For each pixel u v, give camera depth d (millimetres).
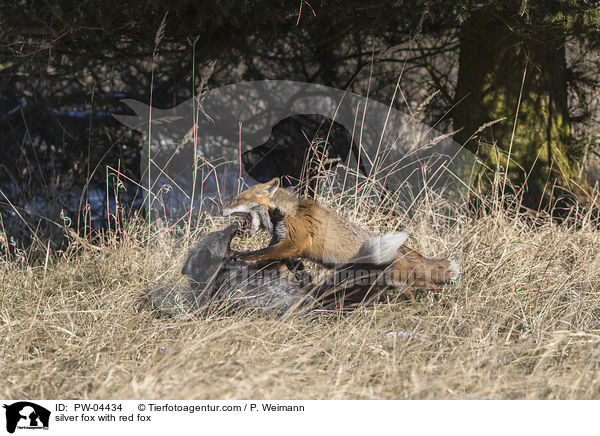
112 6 9461
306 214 6430
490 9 9703
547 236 8438
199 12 9789
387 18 11492
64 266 8094
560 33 9656
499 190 10133
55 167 12656
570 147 11633
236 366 5066
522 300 7125
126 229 8672
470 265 7641
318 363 5539
